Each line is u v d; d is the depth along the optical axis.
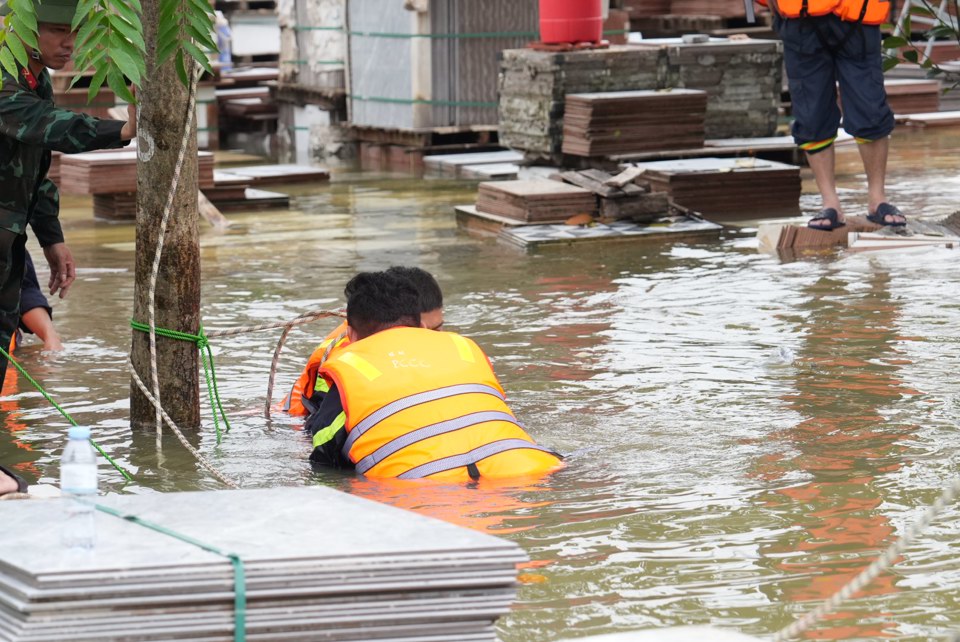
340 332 15.26
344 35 44.88
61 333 19.69
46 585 6.27
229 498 7.69
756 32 54.03
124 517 7.30
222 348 18.70
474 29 41.22
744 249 25.80
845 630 8.73
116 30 9.38
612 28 41.78
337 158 45.56
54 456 13.69
